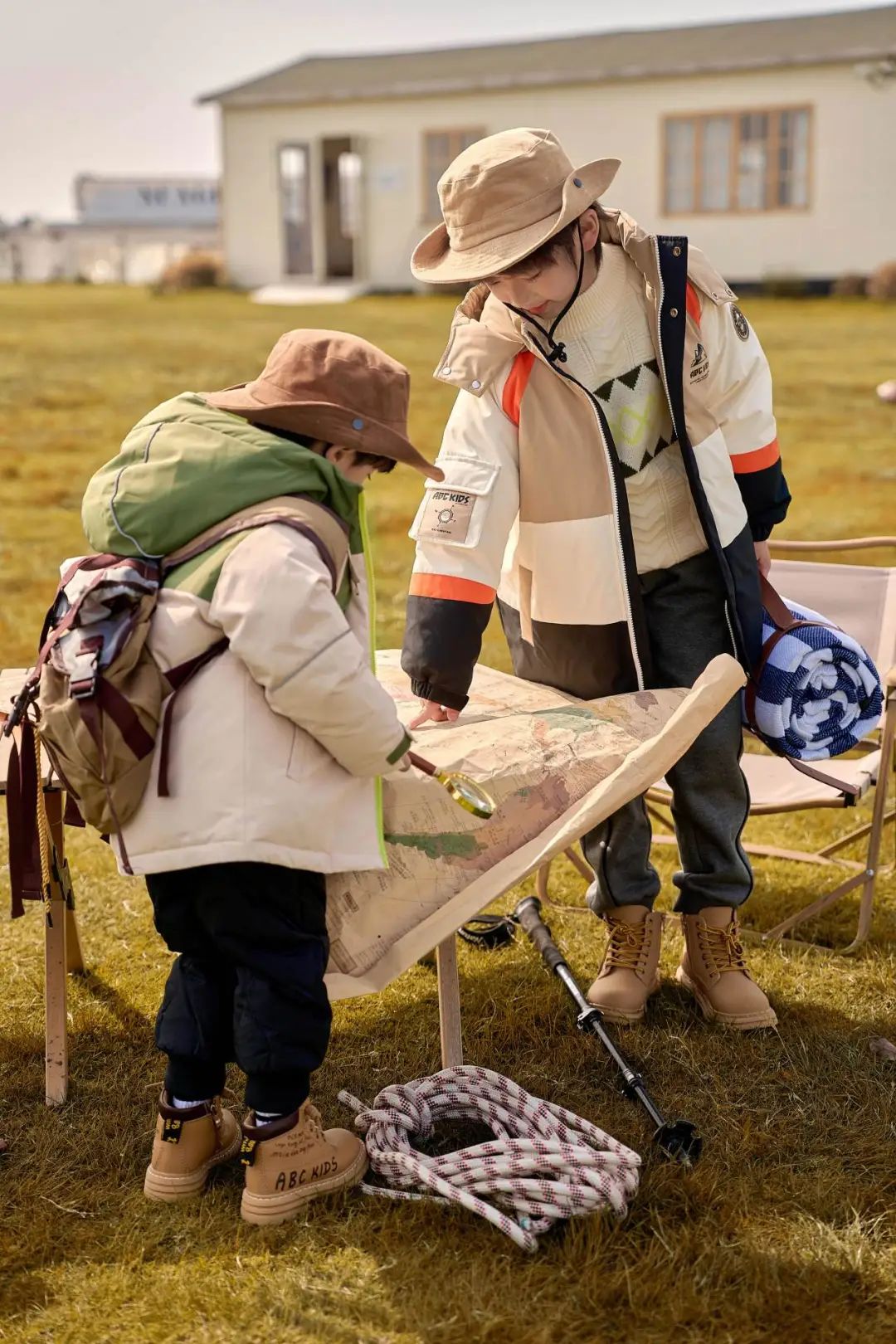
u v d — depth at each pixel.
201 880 2.31
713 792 3.07
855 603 3.90
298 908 2.35
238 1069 2.95
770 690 2.97
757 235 22.92
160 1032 2.45
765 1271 2.32
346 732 2.18
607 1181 2.42
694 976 3.21
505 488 2.77
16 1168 2.63
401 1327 2.20
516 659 3.13
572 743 2.66
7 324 18.83
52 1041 2.82
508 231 2.62
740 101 22.44
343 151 26.50
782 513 3.04
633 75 22.67
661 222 23.44
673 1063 3.00
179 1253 2.38
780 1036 3.11
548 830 2.55
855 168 22.05
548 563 2.88
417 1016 3.21
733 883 3.13
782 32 24.62
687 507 2.88
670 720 2.56
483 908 2.44
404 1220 2.45
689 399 2.82
